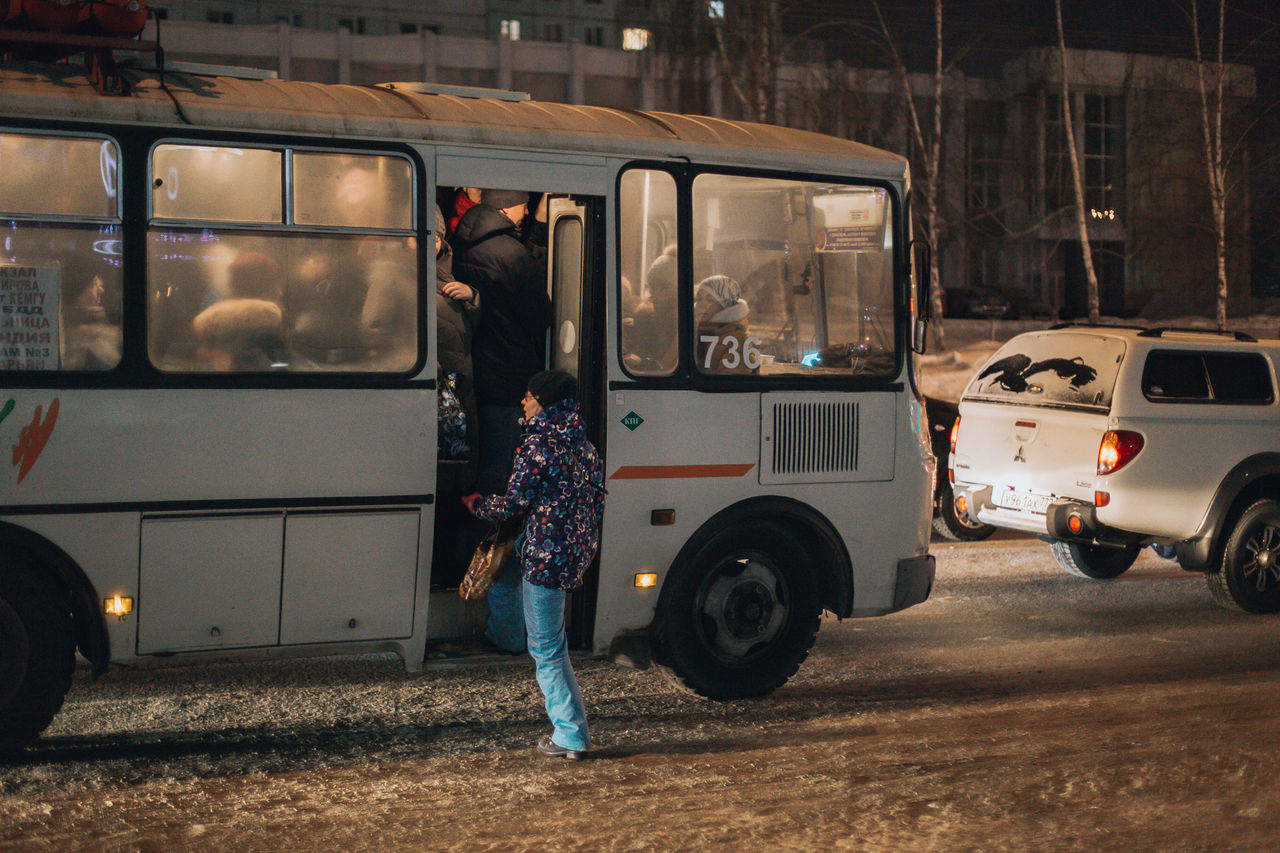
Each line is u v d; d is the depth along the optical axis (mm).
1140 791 5207
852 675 7195
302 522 5426
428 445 5629
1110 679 7207
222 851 4324
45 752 5363
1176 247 49781
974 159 46625
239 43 44719
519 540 5441
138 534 5156
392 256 5586
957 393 29438
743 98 34688
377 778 5152
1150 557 11742
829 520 6660
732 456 6352
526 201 6301
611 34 61781
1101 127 49000
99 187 5086
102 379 5070
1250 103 46094
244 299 5324
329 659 7238
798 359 6590
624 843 4504
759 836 4609
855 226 6734
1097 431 8820
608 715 6234
